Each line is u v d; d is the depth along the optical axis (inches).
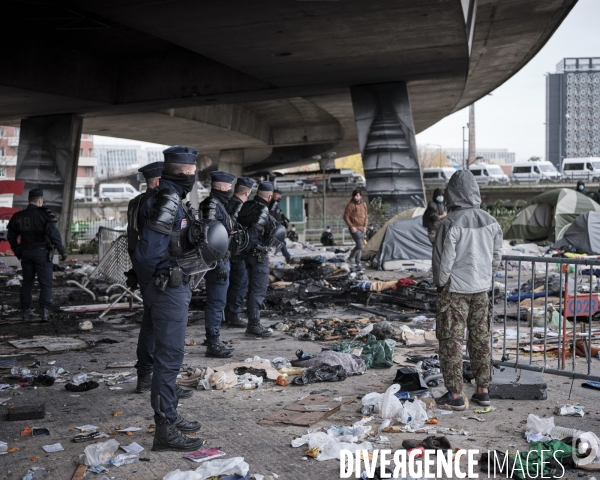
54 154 1160.2
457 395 208.4
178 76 1014.4
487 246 209.0
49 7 759.7
